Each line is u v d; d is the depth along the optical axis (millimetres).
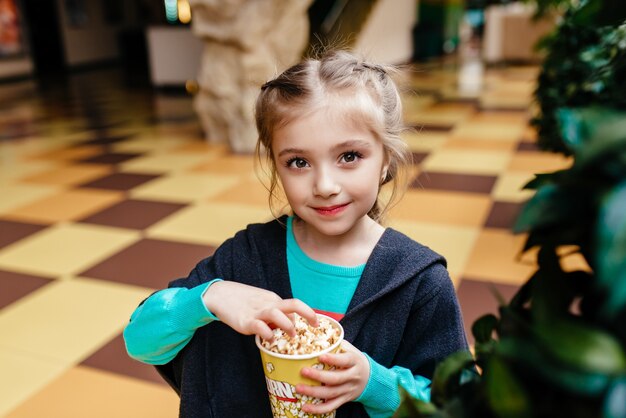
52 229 3092
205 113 5090
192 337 843
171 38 8672
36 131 6000
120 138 5512
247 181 3891
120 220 3199
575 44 1784
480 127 5301
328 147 736
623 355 280
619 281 260
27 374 1816
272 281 864
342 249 848
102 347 1952
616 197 275
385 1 9180
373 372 711
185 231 3002
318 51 1036
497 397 321
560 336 299
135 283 2422
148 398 1691
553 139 1980
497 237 2707
